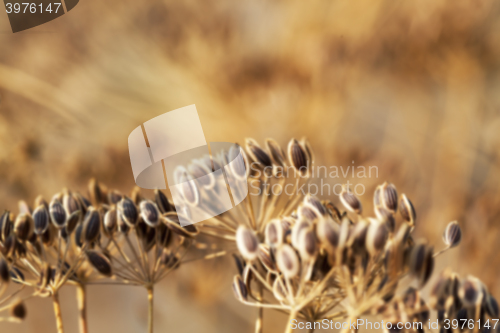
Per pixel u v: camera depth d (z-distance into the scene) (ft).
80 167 1.05
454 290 0.70
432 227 1.07
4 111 1.05
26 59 1.08
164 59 1.10
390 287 0.70
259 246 0.71
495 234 1.01
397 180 1.05
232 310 1.10
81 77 1.08
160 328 1.10
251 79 1.08
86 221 0.74
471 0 1.07
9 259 0.74
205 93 1.07
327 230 0.69
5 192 1.05
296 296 0.70
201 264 1.08
